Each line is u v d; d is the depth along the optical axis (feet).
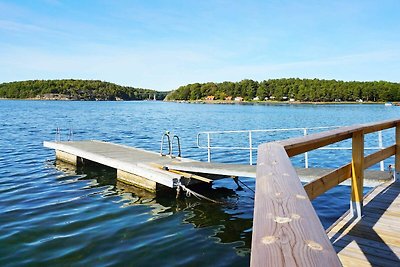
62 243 17.70
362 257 9.75
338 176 11.98
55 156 46.06
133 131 87.86
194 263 15.80
